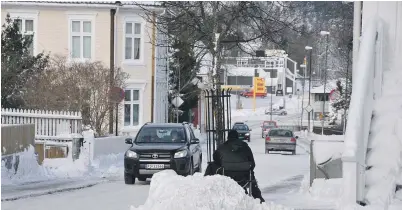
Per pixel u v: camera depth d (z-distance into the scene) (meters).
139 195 26.92
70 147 41.16
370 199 18.55
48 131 43.81
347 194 18.45
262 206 16.83
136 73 66.19
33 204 23.56
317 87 148.25
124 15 65.56
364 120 19.58
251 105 197.12
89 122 51.38
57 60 58.16
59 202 24.25
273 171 40.16
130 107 66.06
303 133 107.88
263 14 38.94
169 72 78.00
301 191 23.00
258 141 92.38
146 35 65.81
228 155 20.41
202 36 39.94
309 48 99.69
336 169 21.73
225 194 16.47
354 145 18.50
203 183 17.05
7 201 24.27
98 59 65.12
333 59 123.00
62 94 50.94
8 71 48.62
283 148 64.38
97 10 65.19
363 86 19.86
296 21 39.38
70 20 65.38
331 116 117.62
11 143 33.34
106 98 51.88
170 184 18.05
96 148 42.78
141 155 31.83
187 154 32.31
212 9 39.09
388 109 20.77
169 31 40.31
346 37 59.41
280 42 39.72
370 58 20.55
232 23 39.66
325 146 22.12
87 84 51.75
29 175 33.75
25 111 43.84
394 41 21.98
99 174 37.84
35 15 65.50
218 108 29.78
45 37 65.50
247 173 20.41
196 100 84.06
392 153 19.72
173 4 38.03
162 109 72.25
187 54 73.38
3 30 51.28
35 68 51.88
